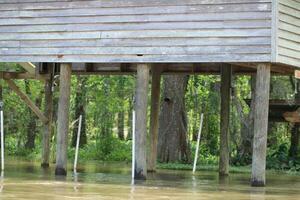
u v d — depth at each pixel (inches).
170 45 627.5
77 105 1389.0
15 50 689.0
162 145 1002.7
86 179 636.7
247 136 1056.8
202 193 525.3
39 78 831.1
